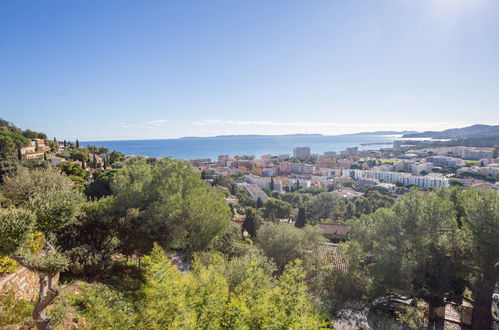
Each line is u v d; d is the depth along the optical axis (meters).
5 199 13.26
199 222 15.64
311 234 22.09
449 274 13.39
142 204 15.97
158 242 14.54
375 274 14.36
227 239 19.89
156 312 6.23
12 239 5.93
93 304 6.58
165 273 7.10
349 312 15.65
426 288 13.84
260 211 56.44
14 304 7.41
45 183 14.92
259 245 21.14
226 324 6.25
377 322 14.52
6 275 7.89
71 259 11.08
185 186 17.08
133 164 20.50
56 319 6.98
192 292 7.42
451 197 16.88
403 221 14.16
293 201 78.19
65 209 7.61
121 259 15.85
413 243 14.08
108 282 11.80
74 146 97.25
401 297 15.71
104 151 94.31
